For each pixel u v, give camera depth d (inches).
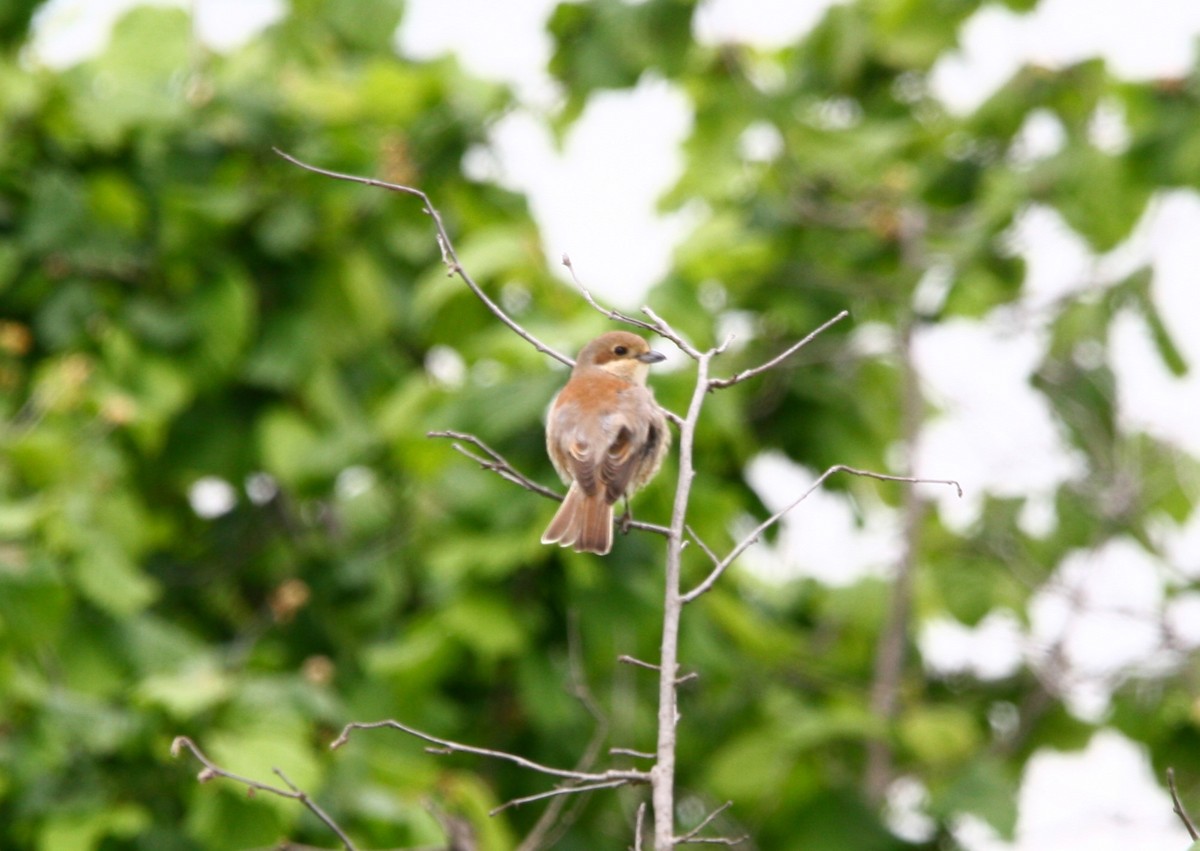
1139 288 616.1
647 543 494.3
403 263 601.0
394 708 491.8
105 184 547.8
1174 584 625.3
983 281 636.7
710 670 522.9
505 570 471.2
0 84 561.3
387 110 598.2
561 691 480.7
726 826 530.3
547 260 527.2
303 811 430.3
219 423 562.6
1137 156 593.6
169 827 434.9
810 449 602.5
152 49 604.7
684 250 533.6
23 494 485.1
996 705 635.5
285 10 652.1
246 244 577.6
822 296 622.5
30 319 557.0
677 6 616.4
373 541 569.3
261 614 572.7
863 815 544.7
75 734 429.7
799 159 660.1
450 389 510.3
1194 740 566.3
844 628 613.0
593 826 535.8
